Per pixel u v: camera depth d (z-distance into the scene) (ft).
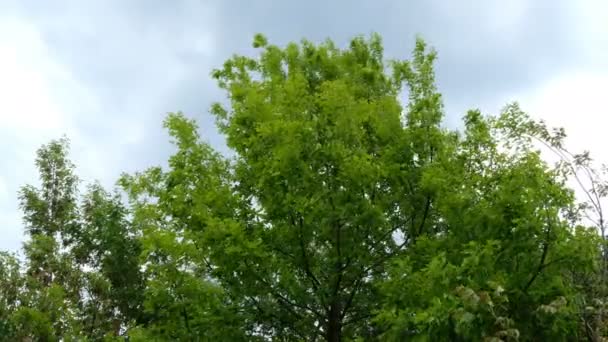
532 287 26.08
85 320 54.65
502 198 28.27
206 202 34.58
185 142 37.60
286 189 33.01
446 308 23.75
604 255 30.50
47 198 60.70
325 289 32.35
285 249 33.04
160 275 33.81
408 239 34.30
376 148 35.47
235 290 33.17
